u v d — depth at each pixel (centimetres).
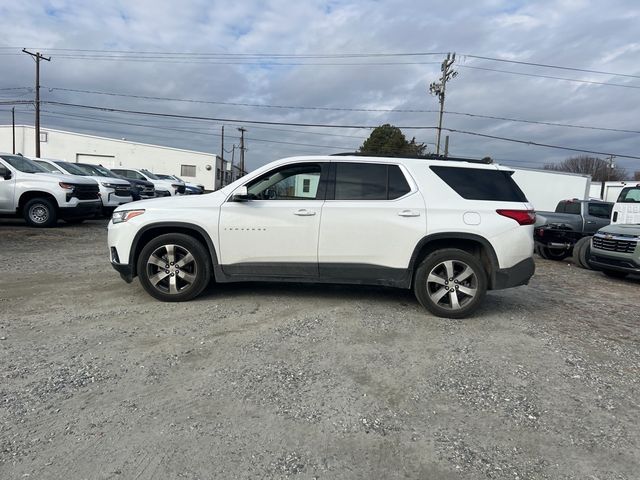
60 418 292
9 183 1224
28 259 814
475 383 362
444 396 339
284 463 256
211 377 355
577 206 1310
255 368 373
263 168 552
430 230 521
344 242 529
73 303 537
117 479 238
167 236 542
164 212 540
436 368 388
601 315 596
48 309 512
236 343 425
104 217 1664
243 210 535
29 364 367
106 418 294
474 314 553
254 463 255
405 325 495
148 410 305
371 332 468
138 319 484
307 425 294
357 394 337
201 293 593
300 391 338
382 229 525
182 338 434
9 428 279
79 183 1296
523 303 638
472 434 292
